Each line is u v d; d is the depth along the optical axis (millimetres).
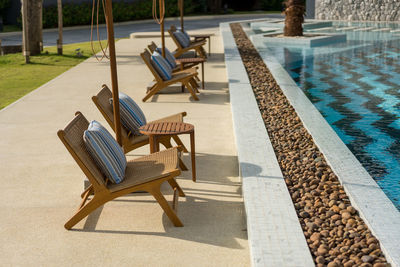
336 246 3201
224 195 4422
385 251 2986
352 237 3277
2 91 9883
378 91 8656
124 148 5000
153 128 4617
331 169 4508
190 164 5219
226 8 36812
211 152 5613
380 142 5906
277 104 7258
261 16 35062
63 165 5316
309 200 3885
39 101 8531
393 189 4535
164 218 4008
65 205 4297
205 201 4305
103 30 27156
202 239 3646
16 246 3609
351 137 6129
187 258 3387
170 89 8914
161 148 5777
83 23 29375
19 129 6754
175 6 33750
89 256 3447
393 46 14914
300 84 9422
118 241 3652
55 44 20219
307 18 28281
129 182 3789
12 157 5590
